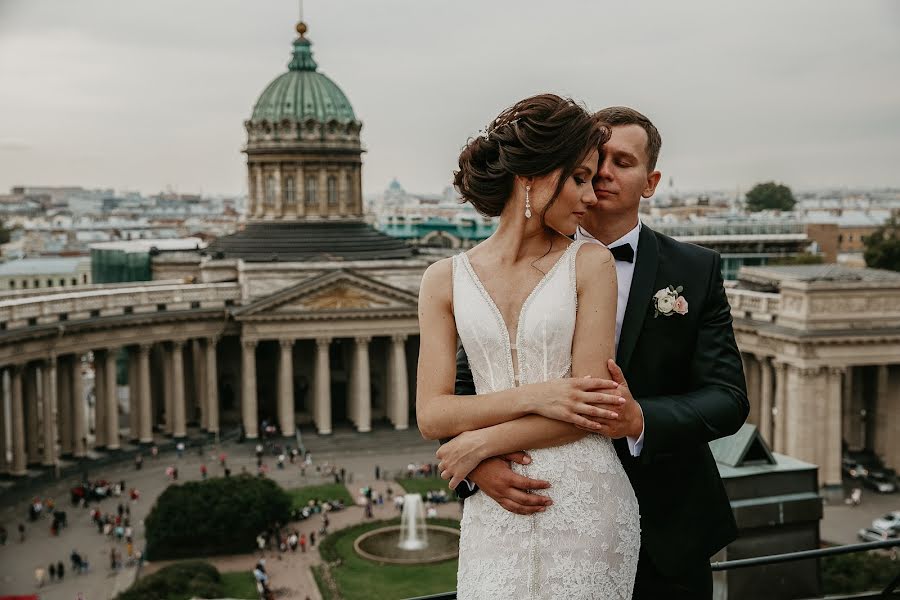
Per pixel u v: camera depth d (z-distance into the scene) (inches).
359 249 7249.0
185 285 6338.6
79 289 6451.8
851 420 5241.1
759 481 1272.1
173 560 3973.9
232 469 5452.8
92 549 4109.3
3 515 4584.2
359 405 6274.6
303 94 7495.1
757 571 1256.2
